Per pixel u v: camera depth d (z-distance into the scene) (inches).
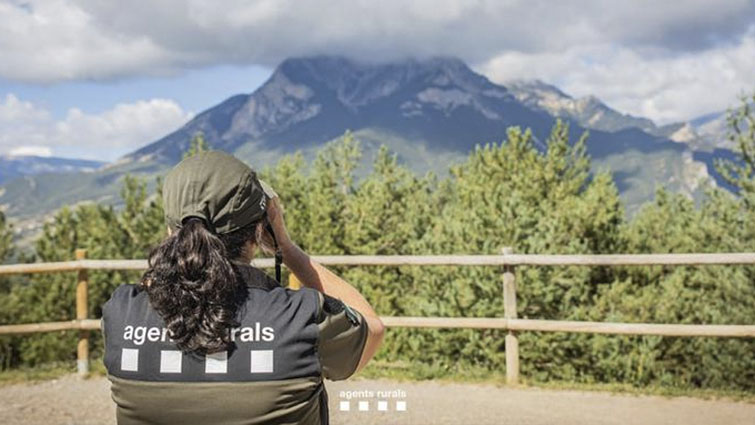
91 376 304.2
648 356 341.1
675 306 417.7
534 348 339.3
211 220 56.7
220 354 54.4
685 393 269.1
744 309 336.2
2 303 557.9
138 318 56.4
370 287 629.9
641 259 262.2
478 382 284.8
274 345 54.9
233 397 54.0
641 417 236.8
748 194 402.3
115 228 844.0
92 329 304.7
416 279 463.8
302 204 981.2
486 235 429.1
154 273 54.9
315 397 57.0
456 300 352.5
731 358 317.7
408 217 991.0
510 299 281.6
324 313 57.7
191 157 58.6
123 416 55.9
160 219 850.8
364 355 61.5
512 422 229.1
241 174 57.7
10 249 791.7
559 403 254.7
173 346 54.4
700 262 254.5
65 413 245.1
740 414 241.3
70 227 853.2
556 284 368.2
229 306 55.1
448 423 227.3
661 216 795.4
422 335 362.0
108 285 714.2
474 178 787.4
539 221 438.0
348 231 955.3
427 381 286.8
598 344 342.0
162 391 54.2
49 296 676.1
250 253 59.8
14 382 294.5
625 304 418.6
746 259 250.5
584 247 416.8
